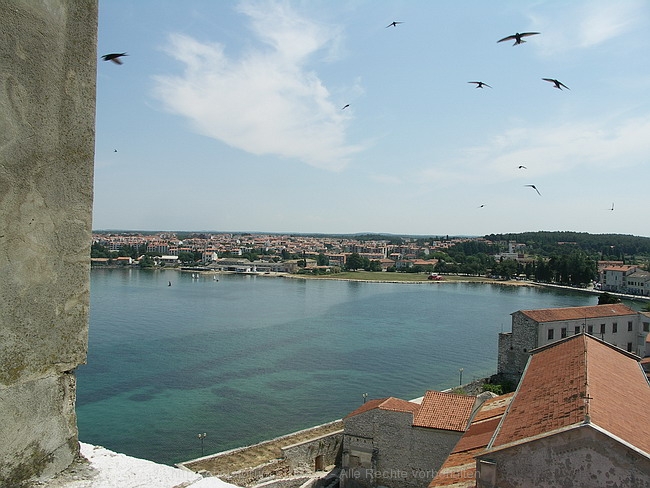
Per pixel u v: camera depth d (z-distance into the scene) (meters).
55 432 5.11
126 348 93.31
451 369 84.62
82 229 5.25
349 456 39.81
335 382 75.94
